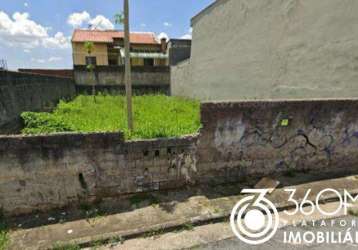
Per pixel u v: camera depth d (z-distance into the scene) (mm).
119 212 2951
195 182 3557
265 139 3693
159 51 22047
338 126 3992
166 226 2678
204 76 11789
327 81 5289
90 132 2957
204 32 11562
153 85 17203
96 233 2576
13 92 5457
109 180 3125
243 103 3441
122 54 18641
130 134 3898
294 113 3699
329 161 4129
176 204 3115
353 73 4719
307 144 3926
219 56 10227
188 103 10805
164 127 4836
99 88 15930
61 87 11523
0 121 4531
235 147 3588
